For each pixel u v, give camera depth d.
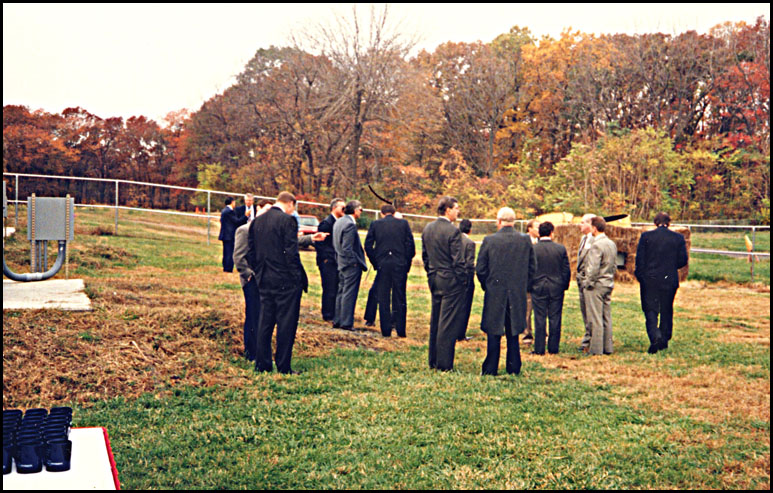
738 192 41.78
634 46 48.62
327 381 6.79
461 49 53.03
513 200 41.00
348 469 4.51
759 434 5.49
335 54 38.09
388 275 9.48
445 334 7.48
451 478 4.40
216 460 4.58
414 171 40.38
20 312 7.52
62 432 2.84
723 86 46.28
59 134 40.75
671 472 4.57
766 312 13.17
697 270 21.00
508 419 5.66
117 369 6.48
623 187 37.38
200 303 9.66
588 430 5.42
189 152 43.59
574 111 50.00
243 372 6.97
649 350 8.91
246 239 7.53
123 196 42.69
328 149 38.91
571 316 12.16
